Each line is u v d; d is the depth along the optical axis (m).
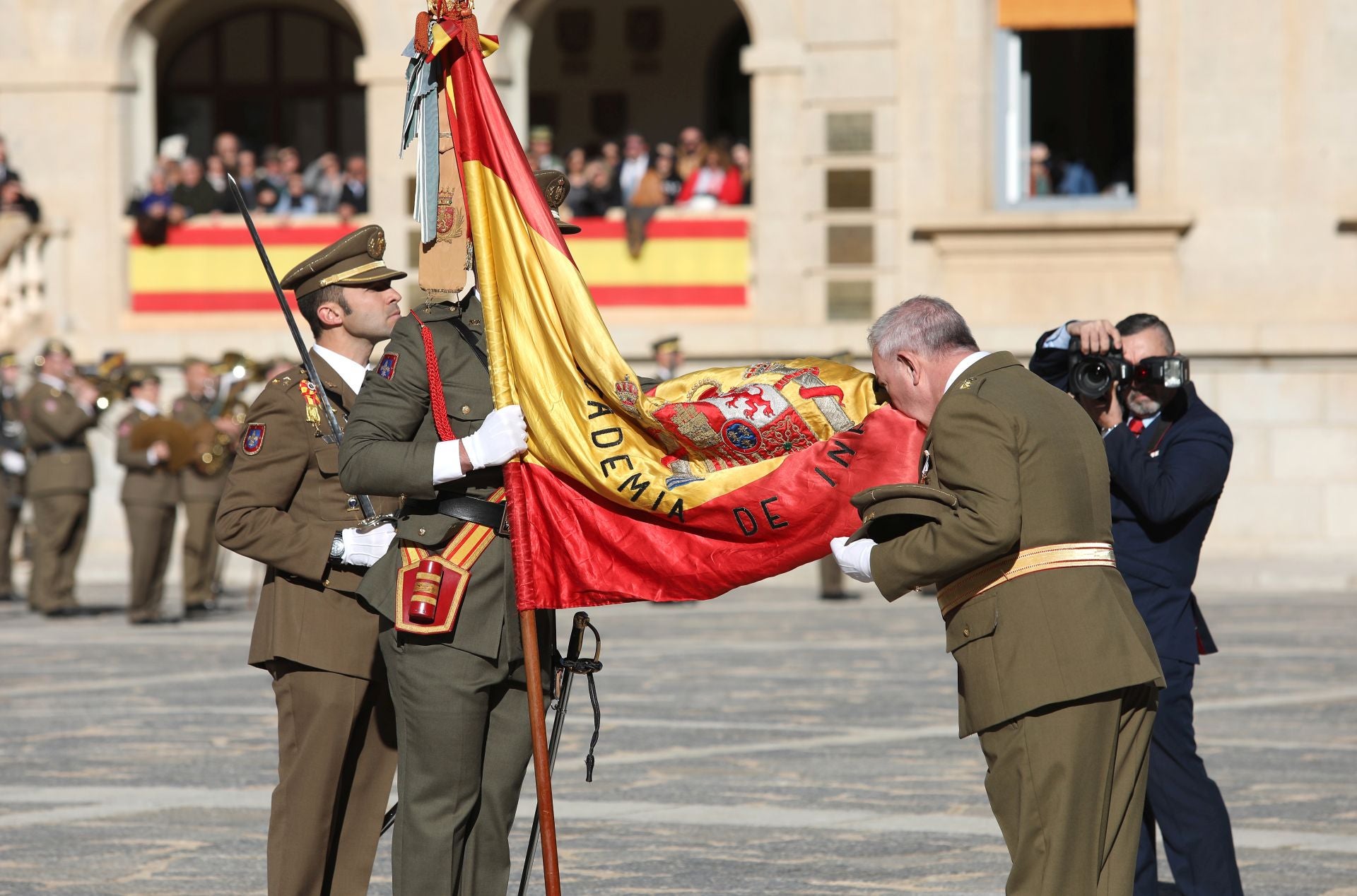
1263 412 50.59
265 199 55.81
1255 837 18.28
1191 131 51.50
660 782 21.44
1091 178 53.09
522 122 55.19
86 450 43.66
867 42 53.03
